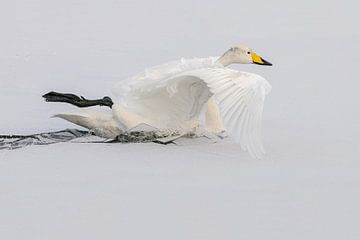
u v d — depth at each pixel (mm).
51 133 14141
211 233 10289
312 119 15211
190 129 13727
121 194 11281
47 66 19469
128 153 12938
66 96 14414
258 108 12047
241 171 12172
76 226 10414
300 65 19812
